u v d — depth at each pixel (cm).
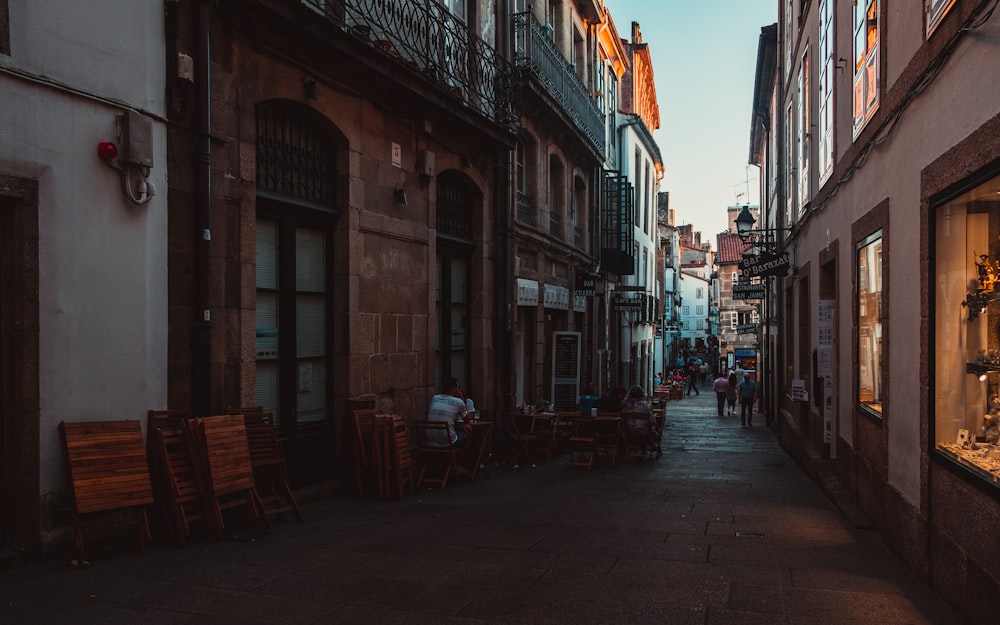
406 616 446
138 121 601
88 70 569
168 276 644
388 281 1004
